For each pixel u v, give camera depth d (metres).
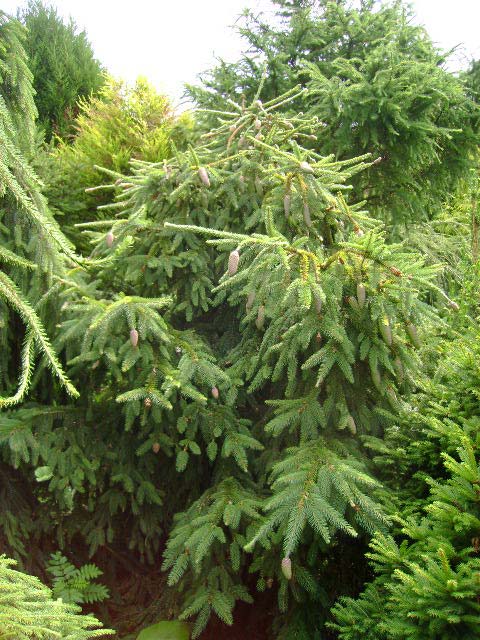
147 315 2.16
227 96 5.07
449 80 4.37
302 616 2.23
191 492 2.71
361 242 1.81
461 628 1.31
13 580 1.32
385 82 4.02
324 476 1.74
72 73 7.71
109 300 2.43
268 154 2.48
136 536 2.76
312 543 2.09
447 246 4.75
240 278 1.80
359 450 2.13
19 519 2.58
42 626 1.22
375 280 1.79
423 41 4.73
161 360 2.29
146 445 2.35
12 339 2.46
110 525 2.63
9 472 2.65
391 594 1.59
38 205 2.20
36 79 7.41
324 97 4.27
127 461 2.58
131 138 5.21
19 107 2.26
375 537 1.77
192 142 4.48
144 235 2.62
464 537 1.46
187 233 2.49
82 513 2.78
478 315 2.58
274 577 2.28
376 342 1.94
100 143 5.07
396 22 4.91
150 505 2.75
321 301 1.73
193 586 2.33
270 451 2.32
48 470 2.25
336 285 1.82
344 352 1.88
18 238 2.20
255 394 2.66
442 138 4.55
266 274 1.82
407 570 1.53
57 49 7.77
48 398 2.76
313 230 2.27
